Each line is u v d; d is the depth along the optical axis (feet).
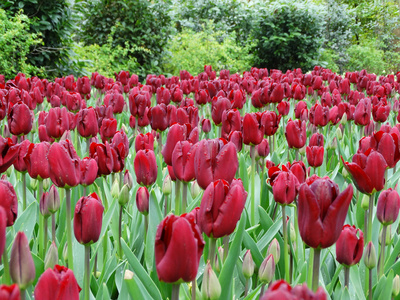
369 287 5.67
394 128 7.66
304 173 6.69
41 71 29.84
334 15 65.05
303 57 51.37
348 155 12.58
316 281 4.19
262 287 5.42
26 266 3.75
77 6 36.06
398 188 9.00
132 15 42.01
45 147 6.07
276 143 13.89
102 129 9.60
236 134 7.71
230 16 59.00
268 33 50.90
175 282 3.52
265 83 18.71
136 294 4.52
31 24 30.81
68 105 13.87
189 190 9.10
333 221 3.94
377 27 77.30
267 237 6.91
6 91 13.30
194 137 6.98
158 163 9.50
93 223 4.64
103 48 39.37
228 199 4.17
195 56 45.47
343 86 20.26
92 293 6.07
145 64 41.60
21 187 8.80
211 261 4.51
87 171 6.06
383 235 5.94
